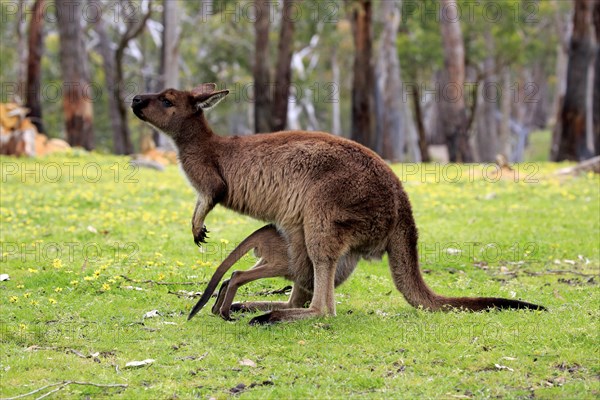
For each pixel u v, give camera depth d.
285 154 9.55
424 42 51.62
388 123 43.06
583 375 7.70
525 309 9.75
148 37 61.62
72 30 37.09
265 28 38.06
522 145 65.00
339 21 53.94
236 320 9.67
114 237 14.67
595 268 13.14
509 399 7.09
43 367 7.94
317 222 9.26
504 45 52.16
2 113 29.95
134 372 7.86
